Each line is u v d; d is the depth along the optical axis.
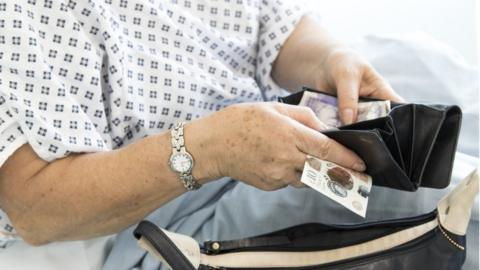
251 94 1.03
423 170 0.72
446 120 0.71
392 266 0.70
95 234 0.84
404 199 0.81
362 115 0.86
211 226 0.90
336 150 0.71
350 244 0.73
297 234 0.76
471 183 0.68
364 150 0.70
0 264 0.88
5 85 0.75
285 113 0.74
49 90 0.78
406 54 1.13
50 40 0.80
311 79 1.03
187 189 0.79
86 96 0.83
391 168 0.70
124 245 0.90
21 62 0.76
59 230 0.82
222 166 0.75
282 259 0.74
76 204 0.78
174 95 0.91
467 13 1.42
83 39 0.82
